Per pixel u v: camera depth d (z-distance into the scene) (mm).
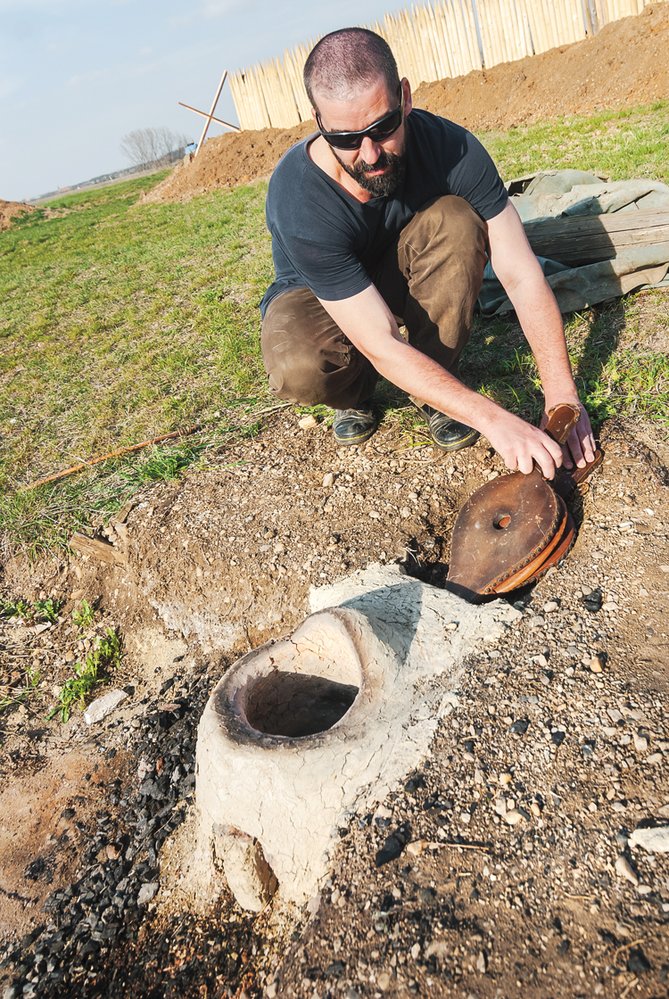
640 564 2203
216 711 1967
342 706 2225
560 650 2004
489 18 15477
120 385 5094
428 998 1432
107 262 10586
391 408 3488
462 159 2535
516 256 2584
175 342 5680
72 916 2127
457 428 2998
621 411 2898
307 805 1790
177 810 2332
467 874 1595
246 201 13148
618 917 1448
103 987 1935
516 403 3209
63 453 4301
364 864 1677
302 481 3229
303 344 2854
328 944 1583
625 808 1617
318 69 2121
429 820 1706
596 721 1805
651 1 13758
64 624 3240
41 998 1948
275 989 1587
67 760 2650
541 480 2373
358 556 2756
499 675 1972
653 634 1984
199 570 3014
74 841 2350
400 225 2695
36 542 3496
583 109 12633
